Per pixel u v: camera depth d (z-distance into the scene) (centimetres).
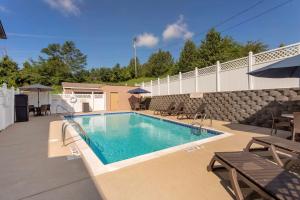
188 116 1230
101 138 814
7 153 459
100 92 2323
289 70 482
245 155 310
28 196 267
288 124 625
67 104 1759
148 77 4322
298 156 337
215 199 256
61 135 672
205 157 418
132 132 938
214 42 2886
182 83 1472
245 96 903
